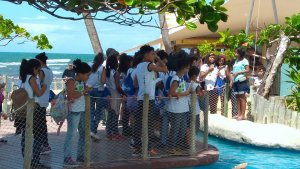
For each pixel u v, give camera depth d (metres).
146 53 8.30
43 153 8.23
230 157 9.57
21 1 5.21
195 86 9.08
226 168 8.62
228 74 12.52
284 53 12.52
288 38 12.54
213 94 12.39
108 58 9.48
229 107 12.91
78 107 7.51
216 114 11.99
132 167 7.82
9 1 5.18
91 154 8.30
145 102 8.05
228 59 15.58
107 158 8.09
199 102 9.69
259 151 10.16
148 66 8.17
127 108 8.52
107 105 9.31
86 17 5.37
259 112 12.00
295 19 12.30
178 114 8.54
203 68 12.38
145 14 4.93
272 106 11.56
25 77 7.32
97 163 7.80
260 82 13.35
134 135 8.32
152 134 8.38
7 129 10.68
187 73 9.27
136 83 8.65
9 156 8.13
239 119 11.77
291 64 12.97
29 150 6.91
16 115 7.30
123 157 8.19
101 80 9.22
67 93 7.46
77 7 5.27
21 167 7.37
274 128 10.61
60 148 8.73
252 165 8.98
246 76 11.90
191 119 8.70
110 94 9.31
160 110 8.50
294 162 9.25
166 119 8.57
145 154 8.16
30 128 6.88
